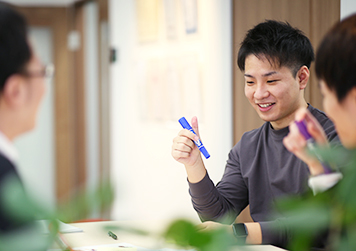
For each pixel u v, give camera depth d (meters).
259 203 1.64
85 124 4.66
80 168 4.77
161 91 3.52
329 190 0.35
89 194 0.32
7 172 0.64
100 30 4.33
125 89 4.00
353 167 0.34
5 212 0.37
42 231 0.36
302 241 0.35
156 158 3.60
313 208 0.34
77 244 1.22
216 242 0.33
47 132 4.86
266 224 1.30
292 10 2.46
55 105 4.77
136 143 3.87
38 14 4.73
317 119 1.54
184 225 0.33
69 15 4.77
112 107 4.20
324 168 0.44
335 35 0.56
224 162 2.92
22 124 0.70
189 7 3.18
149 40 3.66
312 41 2.36
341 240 0.35
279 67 1.50
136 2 3.81
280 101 1.52
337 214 0.34
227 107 2.89
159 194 3.56
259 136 1.70
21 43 0.65
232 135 2.88
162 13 3.48
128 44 3.95
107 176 0.34
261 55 1.50
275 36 1.51
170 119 3.42
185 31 3.24
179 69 3.30
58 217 0.32
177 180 3.34
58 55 4.76
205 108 3.07
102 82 4.38
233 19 2.86
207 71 3.04
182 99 3.29
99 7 4.32
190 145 1.51
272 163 1.61
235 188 1.70
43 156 4.86
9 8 0.66
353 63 0.54
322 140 0.49
